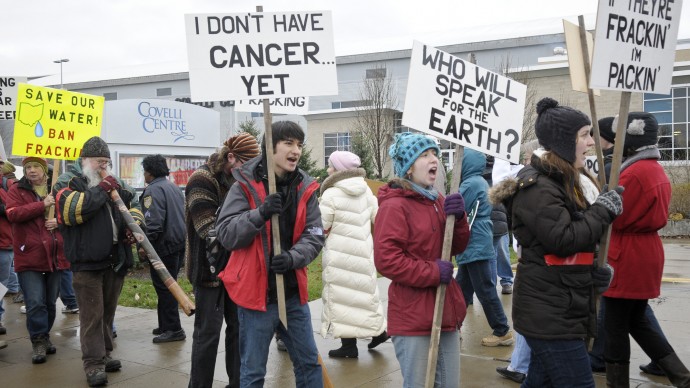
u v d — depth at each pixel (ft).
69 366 19.07
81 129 22.26
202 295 14.40
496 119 12.15
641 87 11.76
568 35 11.74
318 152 97.91
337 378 17.34
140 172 43.60
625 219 13.85
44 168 20.90
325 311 18.84
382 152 86.89
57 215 16.99
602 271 10.69
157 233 21.15
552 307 10.32
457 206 10.91
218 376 17.88
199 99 12.78
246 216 11.69
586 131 10.53
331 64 13.07
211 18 12.82
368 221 19.06
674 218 51.70
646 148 14.28
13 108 28.71
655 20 11.85
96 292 17.42
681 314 23.00
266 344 12.25
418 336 10.98
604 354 14.57
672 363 14.73
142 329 23.29
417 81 11.87
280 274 11.76
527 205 10.41
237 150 14.56
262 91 12.88
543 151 10.77
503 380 16.66
